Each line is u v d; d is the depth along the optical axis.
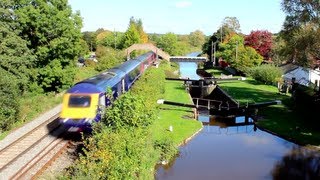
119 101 19.28
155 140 26.19
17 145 23.83
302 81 58.56
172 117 38.59
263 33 89.31
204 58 117.06
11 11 40.47
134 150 16.30
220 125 39.28
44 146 23.20
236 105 46.19
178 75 81.25
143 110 20.75
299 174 24.33
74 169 15.76
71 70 46.88
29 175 18.33
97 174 13.39
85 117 24.59
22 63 39.00
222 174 24.20
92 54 110.56
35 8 43.38
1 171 19.06
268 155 28.47
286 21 42.03
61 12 43.62
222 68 100.75
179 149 29.75
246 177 23.70
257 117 40.28
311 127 35.88
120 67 40.06
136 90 29.75
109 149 14.88
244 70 77.81
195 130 35.00
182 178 23.31
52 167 19.62
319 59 41.19
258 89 59.47
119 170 14.11
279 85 56.88
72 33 45.22
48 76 44.69
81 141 24.50
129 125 18.66
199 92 63.72
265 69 65.81
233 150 29.75
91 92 25.38
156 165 25.45
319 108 36.31
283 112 42.44
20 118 30.97
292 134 33.62
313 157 27.98
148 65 68.50
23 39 42.09
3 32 37.78
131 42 99.06
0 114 28.16
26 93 40.75
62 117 24.80
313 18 39.19
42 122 30.31
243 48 82.56
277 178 23.56
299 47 39.50
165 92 51.69
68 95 25.38
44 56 44.50
